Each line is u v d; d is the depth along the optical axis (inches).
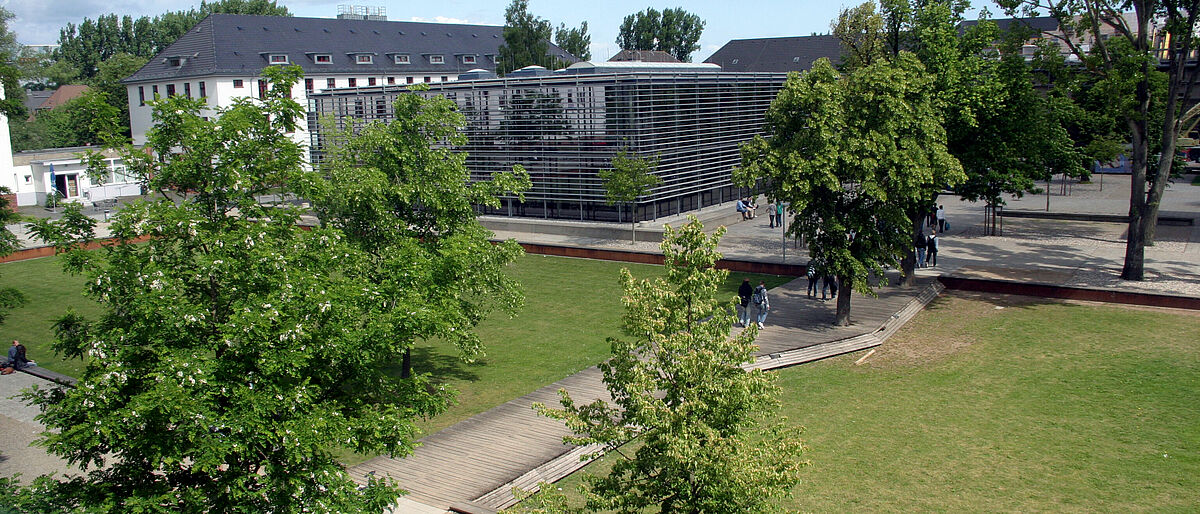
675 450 414.3
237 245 474.0
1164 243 1512.1
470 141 1918.1
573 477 692.7
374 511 469.7
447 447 739.4
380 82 3073.3
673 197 1831.9
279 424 440.8
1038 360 931.3
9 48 1247.5
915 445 724.0
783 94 1016.9
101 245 486.6
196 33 2770.7
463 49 3427.7
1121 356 925.8
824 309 1163.3
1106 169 2506.2
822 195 1023.6
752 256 1501.0
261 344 438.6
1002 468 671.1
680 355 454.3
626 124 1700.3
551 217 1876.2
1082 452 692.7
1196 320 1051.9
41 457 768.3
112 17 4749.0
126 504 405.1
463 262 770.8
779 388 470.9
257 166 510.0
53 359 1080.2
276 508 440.5
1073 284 1213.1
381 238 835.4
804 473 678.5
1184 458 671.1
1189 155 2687.0
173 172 484.4
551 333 1116.5
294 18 2997.0
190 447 422.9
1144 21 1226.0
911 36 1261.1
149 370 438.6
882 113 989.2
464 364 987.3
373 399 525.7
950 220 1818.4
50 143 3287.4
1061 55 1326.3
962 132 1185.4
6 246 927.0
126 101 3334.2
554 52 3595.0
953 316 1134.4
